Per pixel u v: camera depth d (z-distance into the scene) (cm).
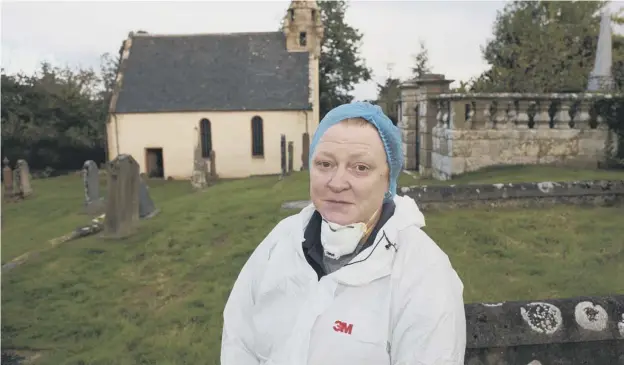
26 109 3397
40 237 1261
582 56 2484
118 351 539
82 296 714
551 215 786
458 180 1229
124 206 1011
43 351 563
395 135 175
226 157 3061
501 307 299
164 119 3041
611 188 836
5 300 704
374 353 159
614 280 552
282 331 172
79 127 3566
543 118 1286
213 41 3381
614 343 294
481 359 290
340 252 172
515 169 1241
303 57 3244
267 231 944
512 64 1978
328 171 173
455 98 1277
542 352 292
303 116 3016
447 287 159
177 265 812
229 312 196
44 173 3416
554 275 577
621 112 1245
